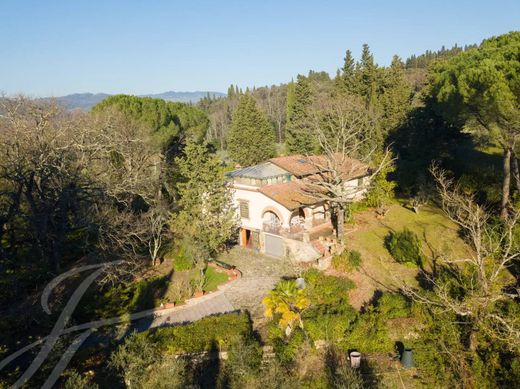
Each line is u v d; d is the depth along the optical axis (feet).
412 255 90.12
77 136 106.73
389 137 172.86
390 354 66.59
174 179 138.72
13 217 84.99
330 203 116.26
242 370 61.98
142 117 135.03
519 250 68.85
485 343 63.31
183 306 86.48
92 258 98.07
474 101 85.51
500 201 103.09
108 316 81.35
